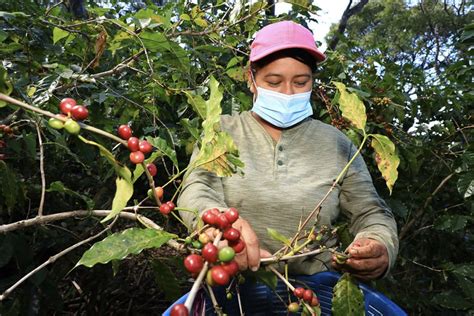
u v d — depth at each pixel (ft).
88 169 9.03
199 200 4.43
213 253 2.75
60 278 7.38
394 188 9.77
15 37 6.40
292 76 5.46
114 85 7.11
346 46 11.21
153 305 11.43
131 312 11.03
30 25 6.37
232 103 7.57
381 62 10.77
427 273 10.40
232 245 3.24
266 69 5.48
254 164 5.29
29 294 5.59
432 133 10.02
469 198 8.41
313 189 5.21
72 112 2.84
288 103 5.49
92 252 2.96
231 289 5.06
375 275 4.45
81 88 7.36
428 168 10.23
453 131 9.31
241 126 5.66
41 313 5.93
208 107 3.74
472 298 7.49
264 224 5.07
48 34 7.11
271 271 3.86
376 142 4.10
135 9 12.65
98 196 8.98
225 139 3.74
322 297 5.22
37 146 8.22
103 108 6.77
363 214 5.45
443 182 9.09
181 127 8.29
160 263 4.67
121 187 3.10
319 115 9.34
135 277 11.75
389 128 9.23
